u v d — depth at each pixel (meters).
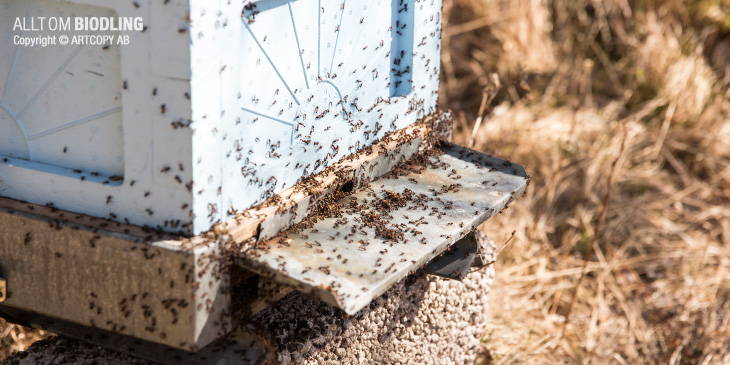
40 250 1.69
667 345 3.40
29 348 1.91
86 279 1.66
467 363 2.85
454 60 5.78
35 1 1.58
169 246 1.54
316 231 1.85
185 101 1.47
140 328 1.64
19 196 1.75
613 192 4.50
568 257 4.00
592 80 5.59
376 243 1.82
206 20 1.45
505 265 3.82
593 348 3.34
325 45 1.93
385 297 2.19
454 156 2.46
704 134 4.88
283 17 1.72
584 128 4.95
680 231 4.27
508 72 5.44
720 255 4.07
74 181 1.66
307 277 1.60
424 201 2.10
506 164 2.36
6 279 1.77
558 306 3.67
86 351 1.91
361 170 2.11
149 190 1.58
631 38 5.71
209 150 1.55
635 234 4.22
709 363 3.25
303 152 1.91
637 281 3.81
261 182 1.77
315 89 1.93
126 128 1.55
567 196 4.45
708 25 5.90
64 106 1.65
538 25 5.71
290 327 1.92
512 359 3.17
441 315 2.54
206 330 1.62
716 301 3.68
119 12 1.47
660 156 4.85
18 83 1.68
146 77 1.49
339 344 2.04
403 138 2.29
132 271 1.59
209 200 1.59
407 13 2.26
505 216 4.13
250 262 1.63
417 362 2.48
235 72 1.58
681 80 5.22
